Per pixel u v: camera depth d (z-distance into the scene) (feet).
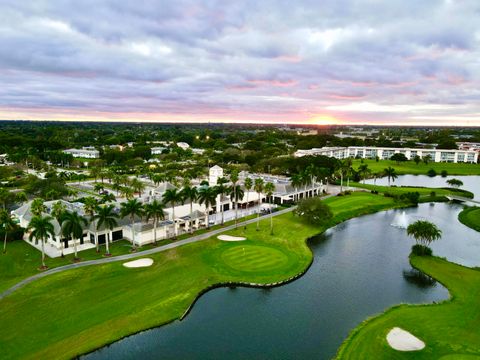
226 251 357.61
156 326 234.17
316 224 457.27
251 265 327.67
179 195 401.08
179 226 418.92
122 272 302.86
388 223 490.90
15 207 508.53
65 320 232.94
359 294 283.59
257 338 225.15
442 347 212.43
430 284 302.25
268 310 258.57
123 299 261.03
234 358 206.18
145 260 328.08
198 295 275.39
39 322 229.66
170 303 258.57
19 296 258.98
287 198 570.46
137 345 215.92
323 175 654.53
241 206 542.57
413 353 207.21
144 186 637.30
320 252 375.86
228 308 260.62
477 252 383.86
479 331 229.25
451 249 391.45
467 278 308.19
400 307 259.19
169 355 207.72
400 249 386.52
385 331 228.43
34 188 570.46
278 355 209.56
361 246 395.14
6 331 219.61
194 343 219.20
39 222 302.86
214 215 491.31
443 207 594.24
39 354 201.46
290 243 389.39
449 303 265.13
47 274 294.87
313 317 249.75
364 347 213.25
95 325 229.25
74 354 203.10
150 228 377.91
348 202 587.27
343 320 246.27
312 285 298.56
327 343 221.05
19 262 318.86
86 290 271.28
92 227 366.02
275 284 295.89
